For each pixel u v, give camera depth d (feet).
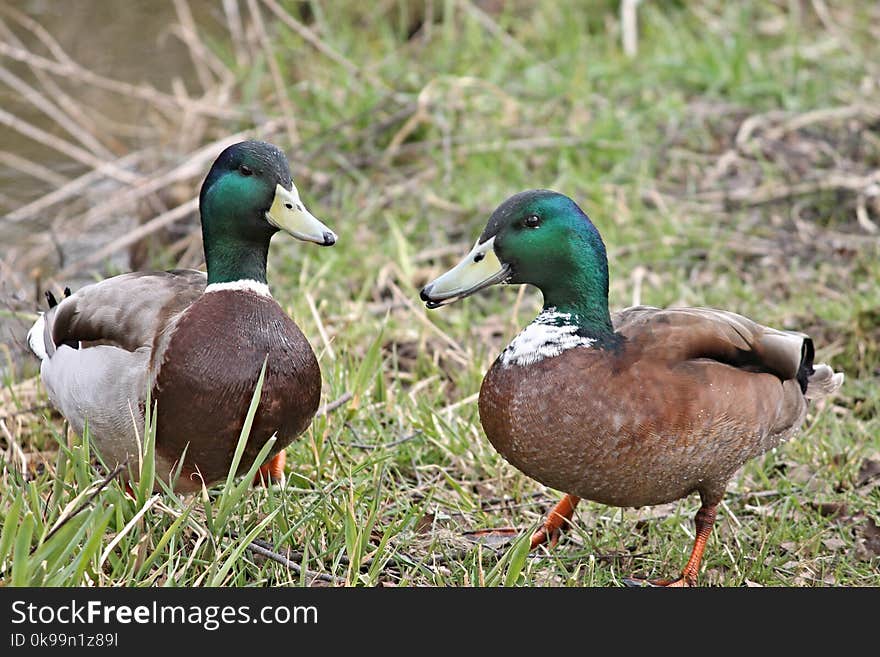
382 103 50.14
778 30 57.31
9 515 21.11
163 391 23.45
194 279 26.14
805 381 26.30
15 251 45.42
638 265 40.47
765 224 43.19
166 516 23.99
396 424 30.78
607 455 23.04
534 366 23.31
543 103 50.85
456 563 25.25
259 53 56.65
